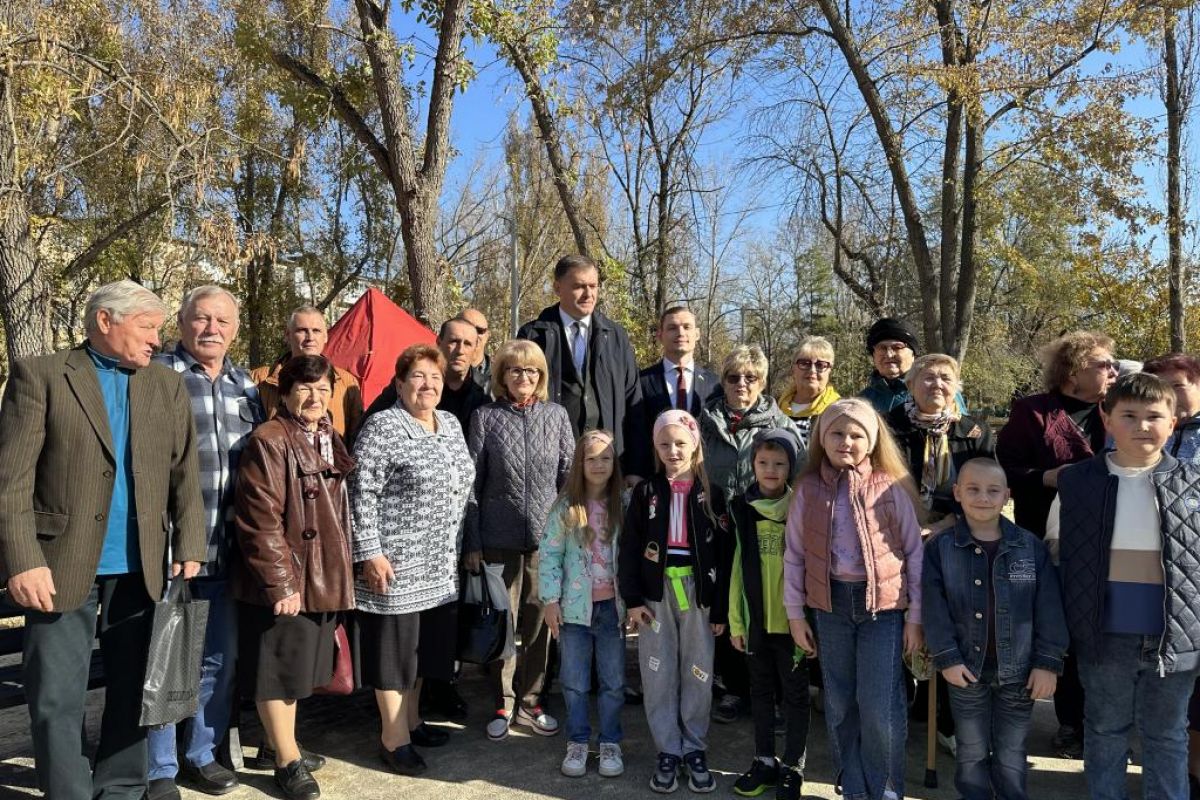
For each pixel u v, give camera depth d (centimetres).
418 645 377
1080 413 407
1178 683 300
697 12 1502
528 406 427
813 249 3469
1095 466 317
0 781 357
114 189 1522
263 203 1884
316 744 403
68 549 294
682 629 364
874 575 316
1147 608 299
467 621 386
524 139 2072
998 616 310
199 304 356
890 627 321
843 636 326
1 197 955
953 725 383
